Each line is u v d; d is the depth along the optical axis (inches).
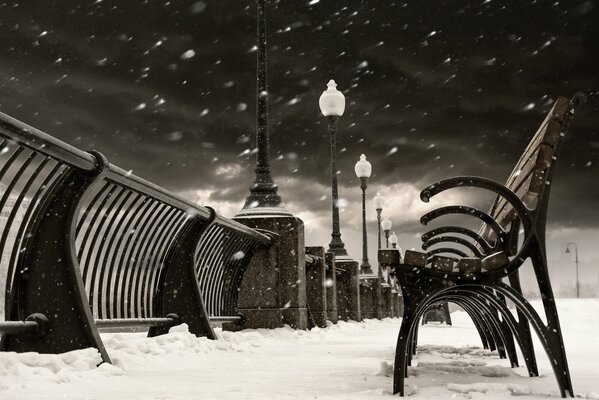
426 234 227.5
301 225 482.3
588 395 137.9
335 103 713.0
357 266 801.6
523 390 145.1
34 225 193.9
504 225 196.1
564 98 147.3
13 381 147.3
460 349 305.0
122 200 241.9
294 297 465.4
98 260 239.5
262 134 489.4
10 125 159.6
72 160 183.9
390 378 184.2
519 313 181.9
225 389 158.1
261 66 492.7
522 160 179.9
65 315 191.3
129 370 198.2
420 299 146.6
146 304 292.5
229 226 349.1
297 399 139.5
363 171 1004.6
